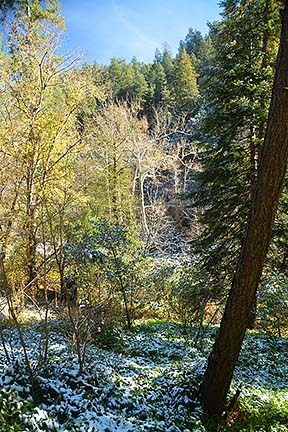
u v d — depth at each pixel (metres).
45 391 4.71
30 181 8.37
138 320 11.45
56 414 4.27
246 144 11.09
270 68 10.17
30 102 12.35
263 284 10.90
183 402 5.51
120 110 24.62
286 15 5.00
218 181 10.88
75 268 7.69
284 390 7.05
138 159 25.59
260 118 9.99
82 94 13.62
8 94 12.35
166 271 12.44
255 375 7.90
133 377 6.36
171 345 9.25
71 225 7.61
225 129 10.91
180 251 21.81
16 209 7.84
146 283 11.34
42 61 13.31
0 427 3.45
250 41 10.80
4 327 7.00
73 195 9.63
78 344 5.57
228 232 11.03
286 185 9.65
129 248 10.35
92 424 4.07
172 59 52.53
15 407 3.87
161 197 29.03
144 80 42.41
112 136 22.89
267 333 11.22
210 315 12.31
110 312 9.63
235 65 10.54
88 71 14.45
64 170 11.00
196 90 36.97
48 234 7.02
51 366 5.48
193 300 11.27
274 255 10.76
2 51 14.66
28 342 7.10
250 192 10.59
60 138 11.85
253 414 5.54
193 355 8.50
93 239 8.84
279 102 4.91
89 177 14.05
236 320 5.32
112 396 5.32
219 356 5.43
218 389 5.43
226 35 11.02
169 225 24.61
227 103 11.05
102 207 21.88
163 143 29.41
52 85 13.45
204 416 5.24
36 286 7.56
